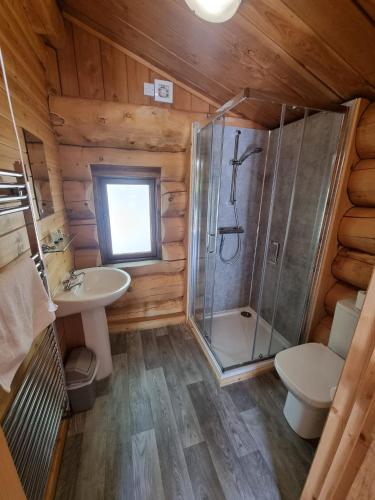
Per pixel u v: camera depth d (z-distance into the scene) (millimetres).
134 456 1264
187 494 1110
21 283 787
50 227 1457
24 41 1190
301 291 1975
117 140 1840
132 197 2191
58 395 1249
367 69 1217
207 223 2129
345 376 667
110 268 1923
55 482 1128
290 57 1280
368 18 970
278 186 2129
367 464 561
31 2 1098
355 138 1504
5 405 779
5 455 557
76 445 1313
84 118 1687
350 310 1435
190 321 2436
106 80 1707
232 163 2121
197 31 1305
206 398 1621
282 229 2123
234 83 1661
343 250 1744
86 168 1852
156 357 2010
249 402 1599
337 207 1636
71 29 1564
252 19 1115
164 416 1488
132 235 2305
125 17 1408
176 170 2092
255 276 2568
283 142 2018
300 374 1347
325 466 756
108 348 1768
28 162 1180
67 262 1771
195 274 2385
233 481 1165
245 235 2441
